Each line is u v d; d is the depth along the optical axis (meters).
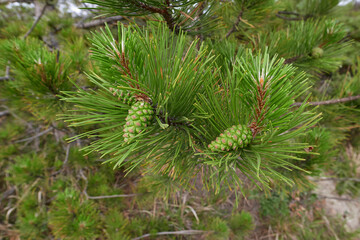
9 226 0.88
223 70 0.39
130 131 0.26
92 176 0.78
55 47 0.70
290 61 0.53
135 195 0.78
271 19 0.81
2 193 0.96
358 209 1.31
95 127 0.56
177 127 0.31
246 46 0.51
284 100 0.24
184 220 0.97
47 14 0.78
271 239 1.13
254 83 0.24
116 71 0.25
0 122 1.08
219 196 0.93
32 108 0.49
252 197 1.13
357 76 0.56
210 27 0.40
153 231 0.86
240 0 0.51
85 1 0.27
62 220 0.57
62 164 0.81
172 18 0.34
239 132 0.26
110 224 0.76
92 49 0.24
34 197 0.80
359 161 1.31
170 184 0.52
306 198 1.24
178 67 0.27
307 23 0.54
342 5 0.79
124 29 0.25
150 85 0.29
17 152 0.94
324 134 0.46
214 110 0.29
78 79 0.50
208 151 0.27
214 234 0.88
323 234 1.19
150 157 0.31
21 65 0.40
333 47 0.52
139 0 0.29
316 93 0.70
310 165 0.46
